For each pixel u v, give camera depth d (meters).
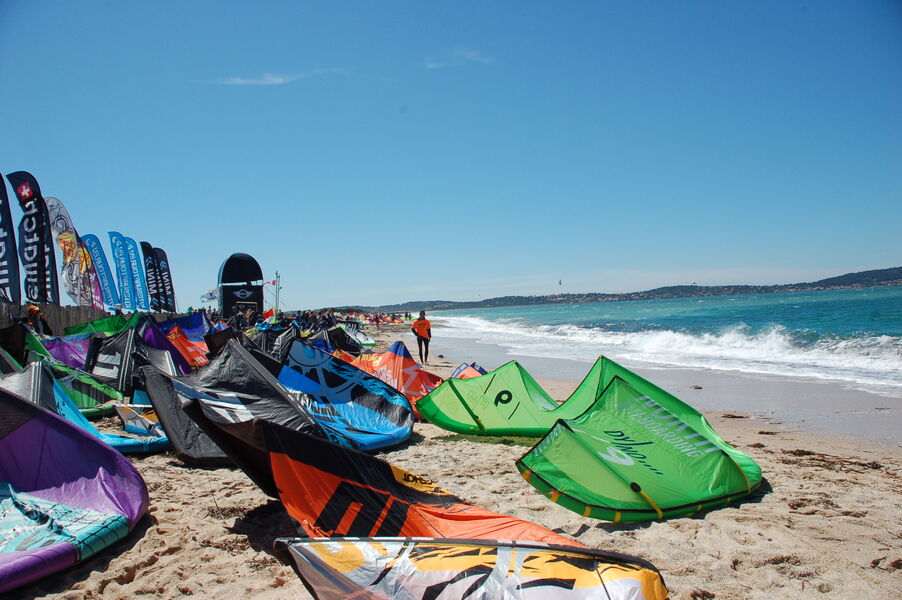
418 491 4.32
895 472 6.20
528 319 71.44
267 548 4.12
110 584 3.58
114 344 10.00
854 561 4.08
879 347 17.44
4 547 3.65
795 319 34.00
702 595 3.62
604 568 2.87
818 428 8.48
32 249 14.82
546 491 4.94
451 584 2.78
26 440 4.42
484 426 8.09
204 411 4.30
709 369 15.53
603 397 5.96
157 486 5.45
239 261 41.19
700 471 5.35
